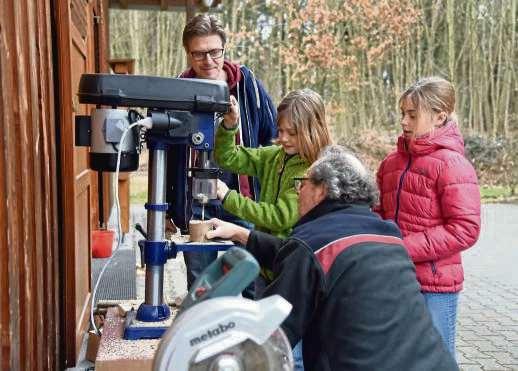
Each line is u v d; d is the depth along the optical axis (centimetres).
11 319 196
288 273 171
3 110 191
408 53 1767
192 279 327
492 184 1617
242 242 212
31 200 232
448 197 244
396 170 261
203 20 292
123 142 195
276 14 1744
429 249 243
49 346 270
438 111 251
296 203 249
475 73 1738
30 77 231
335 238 175
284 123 254
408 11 1730
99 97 191
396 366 165
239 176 318
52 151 282
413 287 177
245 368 123
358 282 170
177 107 197
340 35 1752
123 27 1667
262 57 1766
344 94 1752
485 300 561
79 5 372
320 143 253
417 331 171
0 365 187
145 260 208
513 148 1648
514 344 438
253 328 121
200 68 297
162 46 1678
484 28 1723
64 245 310
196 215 235
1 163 189
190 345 119
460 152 251
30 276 228
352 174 186
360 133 1766
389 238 181
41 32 259
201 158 208
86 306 374
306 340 180
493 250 814
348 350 168
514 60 1708
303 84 1755
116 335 207
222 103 200
